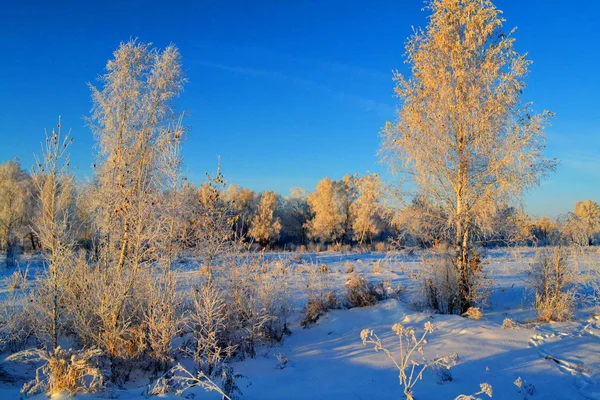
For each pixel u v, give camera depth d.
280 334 8.55
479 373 5.64
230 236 8.55
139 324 7.37
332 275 16.81
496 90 9.88
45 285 7.17
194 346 7.20
